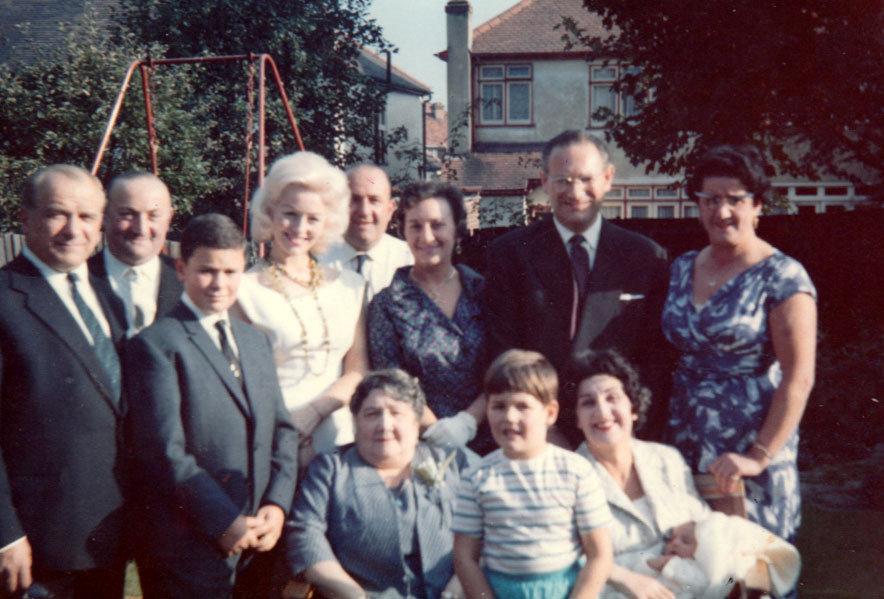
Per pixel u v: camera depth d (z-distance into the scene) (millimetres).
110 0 23484
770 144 13891
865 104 12102
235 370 3006
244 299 3326
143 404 2832
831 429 7160
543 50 26359
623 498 3152
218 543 2812
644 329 3439
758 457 3076
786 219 13656
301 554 2992
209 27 15727
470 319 3580
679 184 14445
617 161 26078
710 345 3184
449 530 3135
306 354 3369
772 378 3170
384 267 4434
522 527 2941
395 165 25172
